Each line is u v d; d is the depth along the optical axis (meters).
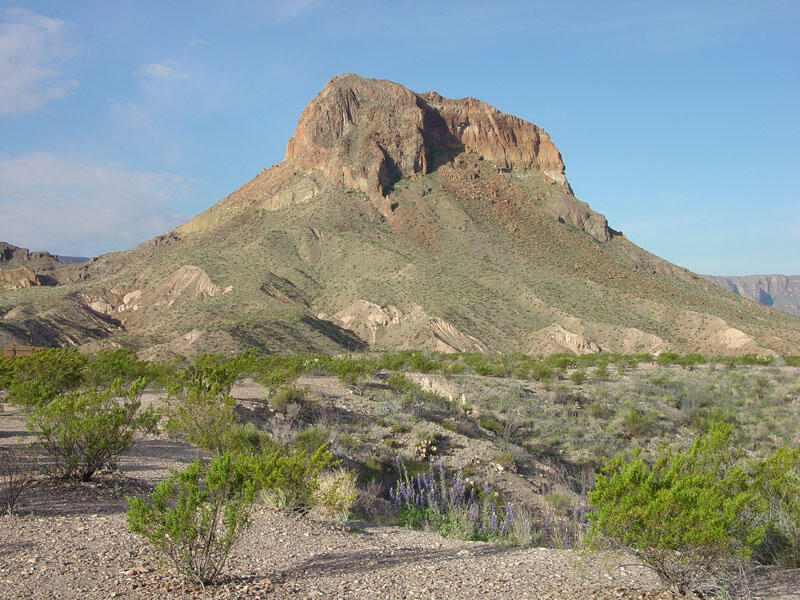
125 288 137.62
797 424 22.47
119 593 5.07
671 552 5.36
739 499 5.43
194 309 107.75
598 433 22.11
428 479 13.21
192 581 5.43
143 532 5.43
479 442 17.42
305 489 8.87
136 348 89.06
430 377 31.69
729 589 5.32
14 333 95.75
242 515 6.00
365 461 14.17
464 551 7.24
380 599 5.21
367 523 9.22
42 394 14.27
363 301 110.00
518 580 5.82
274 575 5.84
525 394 29.45
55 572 5.43
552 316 103.50
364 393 23.42
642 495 5.52
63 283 195.12
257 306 107.44
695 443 7.35
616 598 5.21
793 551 6.42
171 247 169.25
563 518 11.38
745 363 50.59
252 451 12.11
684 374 39.34
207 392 13.53
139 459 11.34
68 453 9.18
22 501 7.82
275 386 22.52
